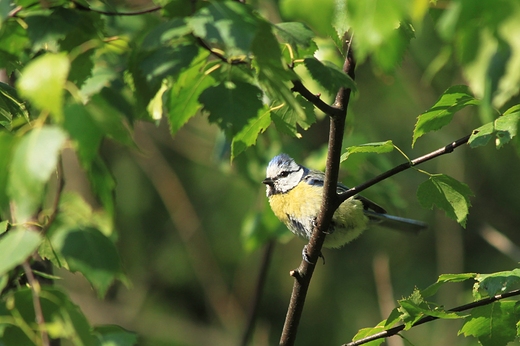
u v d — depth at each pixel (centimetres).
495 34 358
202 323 1614
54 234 505
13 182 364
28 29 446
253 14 414
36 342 455
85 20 476
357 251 1664
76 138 374
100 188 488
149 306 1602
